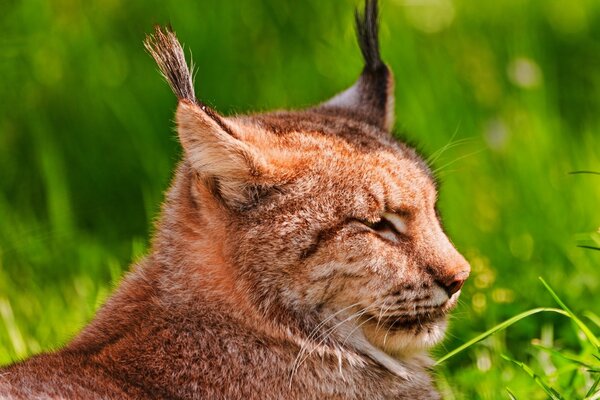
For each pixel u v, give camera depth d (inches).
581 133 581.9
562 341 422.6
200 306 335.0
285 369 332.5
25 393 304.2
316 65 567.8
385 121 393.1
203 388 327.0
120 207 545.3
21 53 558.3
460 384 404.2
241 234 331.6
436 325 352.8
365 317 342.0
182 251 341.1
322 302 334.6
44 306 464.1
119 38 570.9
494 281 459.8
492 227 518.9
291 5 580.7
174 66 327.0
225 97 557.9
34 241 511.2
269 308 330.3
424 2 601.9
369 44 407.8
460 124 563.2
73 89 560.7
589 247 363.9
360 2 577.0
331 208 332.2
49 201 531.8
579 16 634.8
